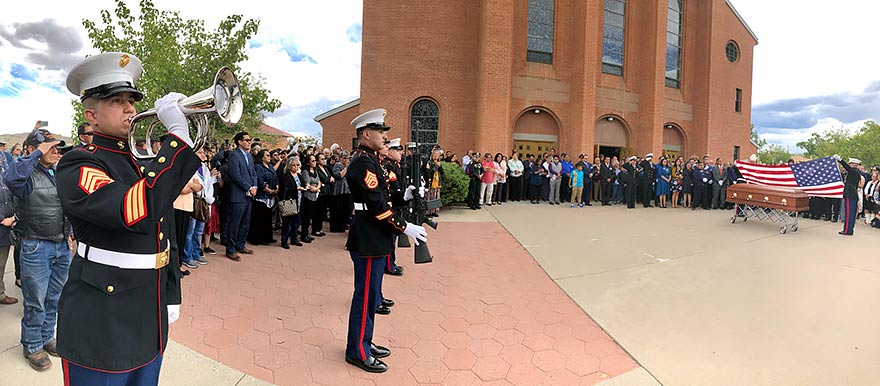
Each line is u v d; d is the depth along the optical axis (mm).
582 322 4410
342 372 3277
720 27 21828
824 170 9375
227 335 3830
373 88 18297
